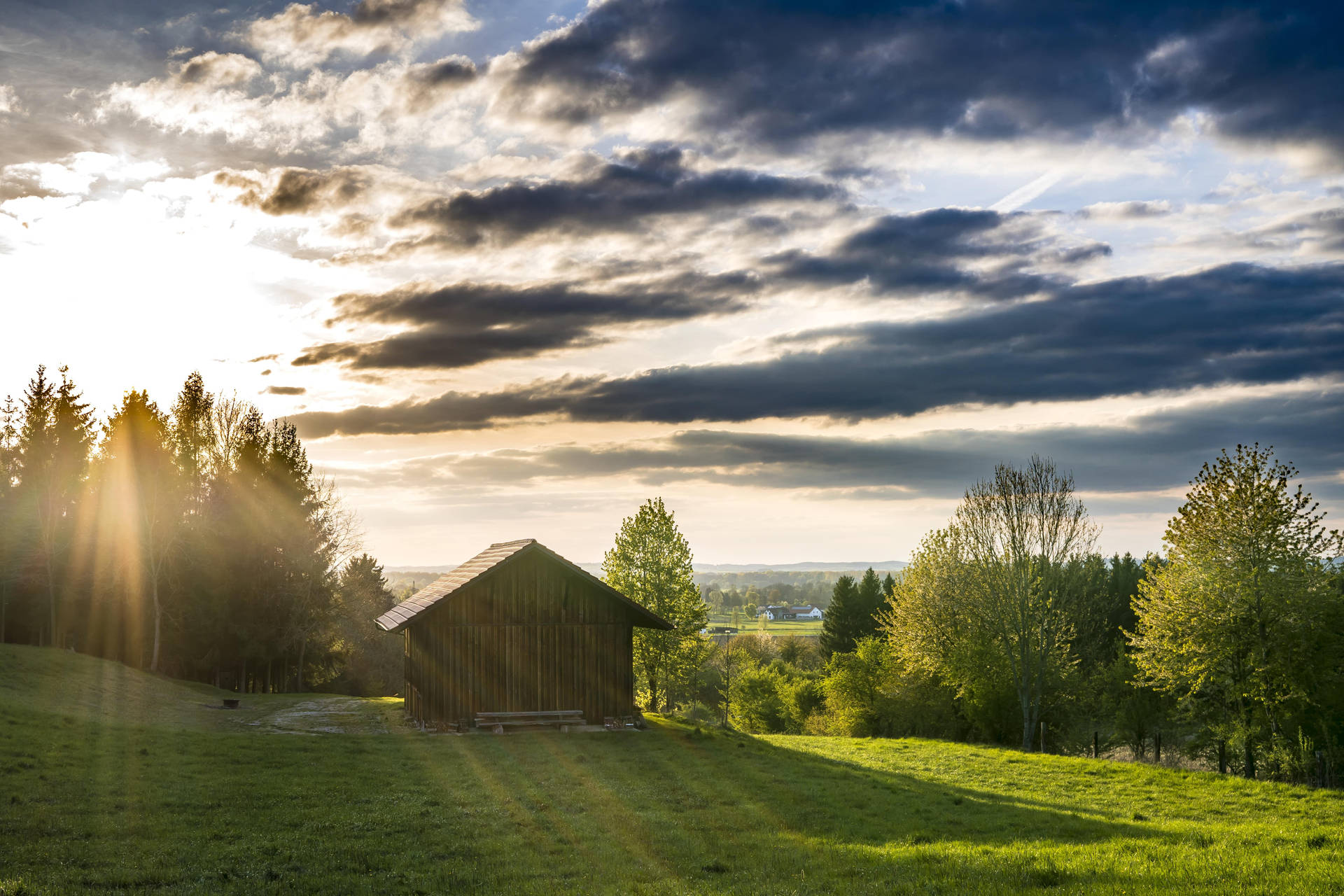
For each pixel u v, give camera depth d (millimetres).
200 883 13883
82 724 27141
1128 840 18234
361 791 21688
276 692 65375
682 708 83938
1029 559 49219
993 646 50125
